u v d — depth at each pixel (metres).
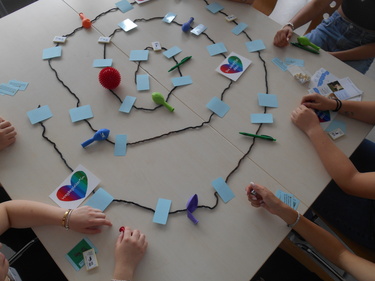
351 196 1.15
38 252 1.00
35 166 0.91
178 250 0.79
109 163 0.92
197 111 1.03
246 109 1.04
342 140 0.99
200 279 0.76
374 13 1.28
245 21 1.27
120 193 0.87
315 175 0.92
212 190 0.89
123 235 0.79
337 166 0.91
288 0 2.35
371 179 0.89
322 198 1.16
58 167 0.91
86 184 0.89
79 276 0.76
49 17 1.26
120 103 1.04
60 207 0.85
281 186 0.90
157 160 0.93
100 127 0.99
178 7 1.31
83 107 1.03
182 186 0.89
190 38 1.21
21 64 1.12
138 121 1.01
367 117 1.02
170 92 1.07
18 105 1.02
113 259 0.78
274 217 0.85
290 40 1.22
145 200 0.87
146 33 1.22
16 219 0.82
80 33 1.21
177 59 1.15
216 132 0.99
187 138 0.98
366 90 1.10
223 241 0.81
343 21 1.42
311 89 1.09
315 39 1.48
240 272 0.77
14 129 0.96
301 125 0.99
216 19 1.27
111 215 0.84
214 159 0.94
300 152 0.96
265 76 1.12
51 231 0.81
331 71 1.14
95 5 1.30
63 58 1.14
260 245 0.81
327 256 0.87
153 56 1.16
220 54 1.17
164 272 0.77
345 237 1.10
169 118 1.02
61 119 1.00
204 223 0.83
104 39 1.19
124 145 0.95
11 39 1.18
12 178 0.89
